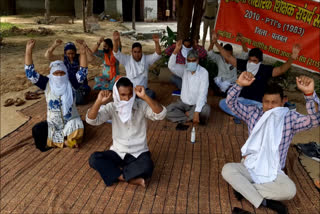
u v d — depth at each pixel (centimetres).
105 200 304
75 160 379
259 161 292
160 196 311
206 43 1345
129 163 323
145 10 2078
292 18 542
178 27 757
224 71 623
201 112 473
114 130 324
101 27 1727
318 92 685
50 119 399
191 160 382
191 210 291
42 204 297
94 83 697
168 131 464
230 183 301
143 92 283
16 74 744
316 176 359
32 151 399
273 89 279
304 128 275
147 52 1108
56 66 382
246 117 305
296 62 560
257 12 578
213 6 1004
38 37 1309
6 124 485
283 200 289
